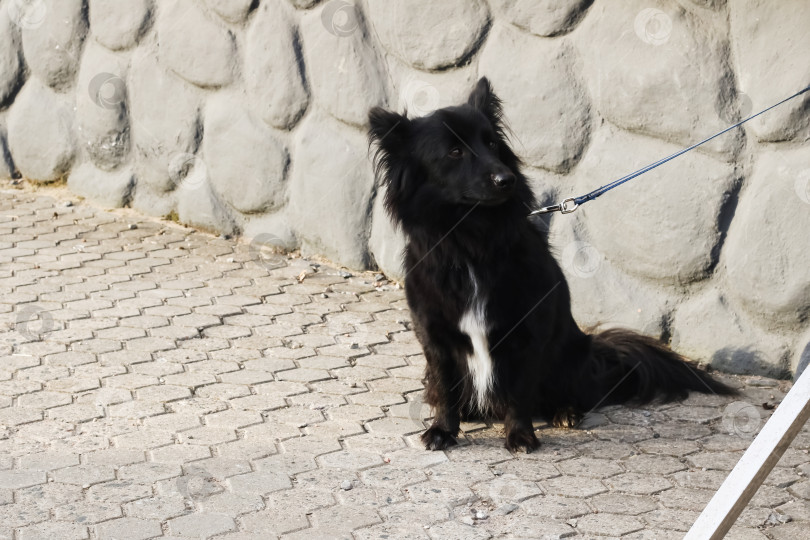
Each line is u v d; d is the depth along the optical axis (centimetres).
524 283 396
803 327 451
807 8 430
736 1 451
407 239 419
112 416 424
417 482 374
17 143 730
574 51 506
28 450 390
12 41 716
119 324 525
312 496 361
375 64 575
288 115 608
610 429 425
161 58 651
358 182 591
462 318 399
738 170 462
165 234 661
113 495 358
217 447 398
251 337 515
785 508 350
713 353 477
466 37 537
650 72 475
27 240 644
